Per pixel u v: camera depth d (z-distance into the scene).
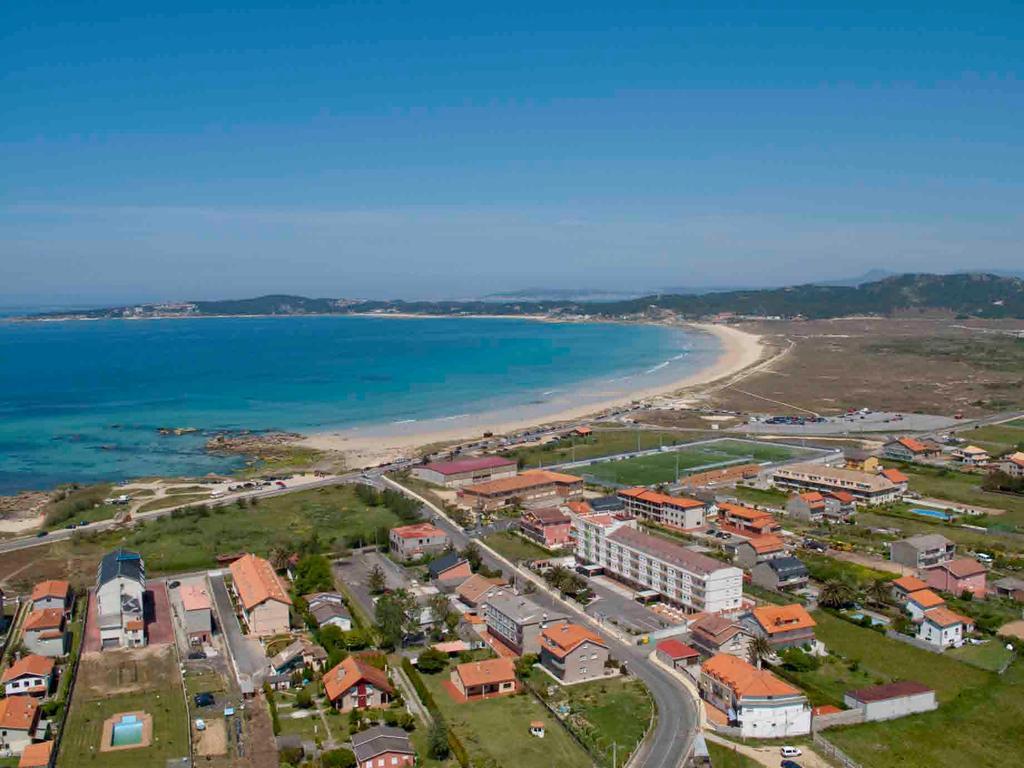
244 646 141.50
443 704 120.38
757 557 174.25
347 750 105.00
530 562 181.12
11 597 164.75
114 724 115.19
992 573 171.12
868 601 156.25
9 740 109.19
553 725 114.00
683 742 109.25
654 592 164.00
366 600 160.88
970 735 111.06
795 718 111.88
